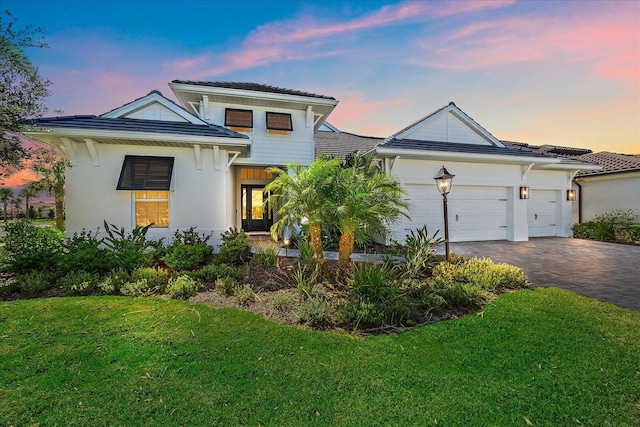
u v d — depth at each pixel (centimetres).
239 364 379
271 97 1454
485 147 1478
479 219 1495
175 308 571
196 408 297
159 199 1080
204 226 1098
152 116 1190
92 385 333
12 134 667
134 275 714
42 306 575
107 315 534
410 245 938
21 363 376
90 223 1018
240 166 1664
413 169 1387
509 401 311
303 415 289
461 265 841
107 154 1034
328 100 1541
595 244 1416
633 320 516
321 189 712
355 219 694
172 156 1080
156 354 402
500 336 462
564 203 1675
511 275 741
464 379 351
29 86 667
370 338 461
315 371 365
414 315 534
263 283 721
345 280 705
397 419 284
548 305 589
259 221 1842
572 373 361
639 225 1542
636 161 1812
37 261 755
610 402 309
